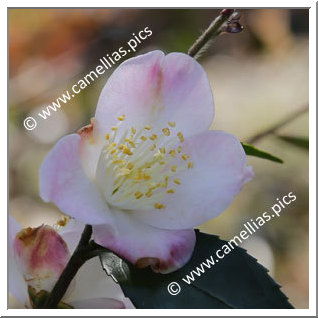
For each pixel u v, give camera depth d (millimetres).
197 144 351
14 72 626
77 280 355
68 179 337
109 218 339
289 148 579
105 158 347
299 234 620
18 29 628
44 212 602
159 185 350
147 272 338
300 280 608
